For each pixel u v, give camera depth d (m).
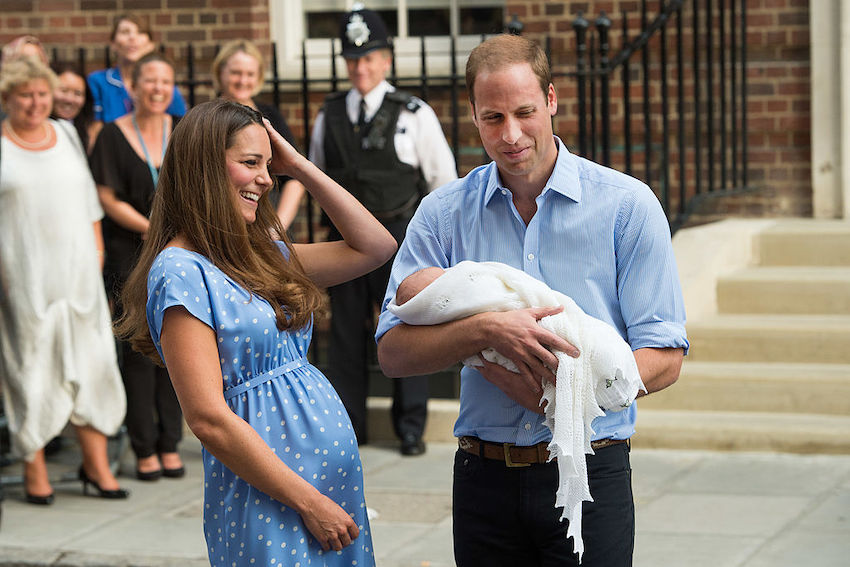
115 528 14.39
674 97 21.97
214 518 7.85
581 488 7.14
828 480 14.89
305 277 8.14
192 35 23.08
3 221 15.15
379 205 16.78
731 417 16.86
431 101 22.52
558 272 7.73
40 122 15.25
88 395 15.43
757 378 17.09
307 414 7.80
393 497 15.10
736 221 21.67
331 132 17.06
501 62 7.32
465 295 7.48
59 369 15.34
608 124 18.27
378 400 18.45
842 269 19.77
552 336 7.18
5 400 15.47
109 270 16.56
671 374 7.62
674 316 7.60
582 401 7.18
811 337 17.69
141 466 16.58
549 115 7.57
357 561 7.91
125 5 23.20
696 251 19.33
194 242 7.69
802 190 21.73
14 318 15.22
